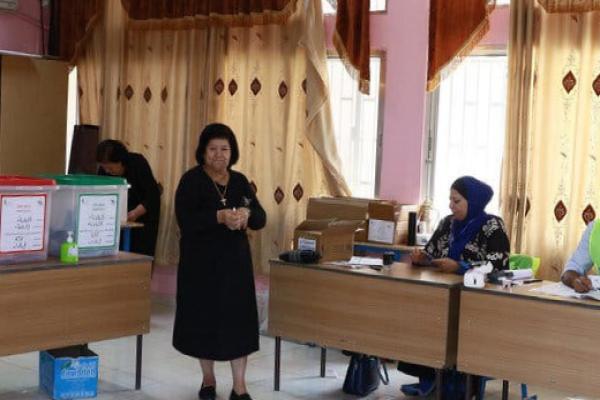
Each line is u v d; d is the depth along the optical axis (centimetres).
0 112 679
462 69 563
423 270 435
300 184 612
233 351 415
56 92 712
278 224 621
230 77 644
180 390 456
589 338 359
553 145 516
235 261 417
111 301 426
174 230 679
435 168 574
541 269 520
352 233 466
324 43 599
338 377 493
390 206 537
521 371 377
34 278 391
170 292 693
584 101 503
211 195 418
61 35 735
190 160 665
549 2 507
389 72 582
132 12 692
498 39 543
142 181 641
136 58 699
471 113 561
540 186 520
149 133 691
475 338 388
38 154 704
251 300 425
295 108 612
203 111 654
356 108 605
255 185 632
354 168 609
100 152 634
